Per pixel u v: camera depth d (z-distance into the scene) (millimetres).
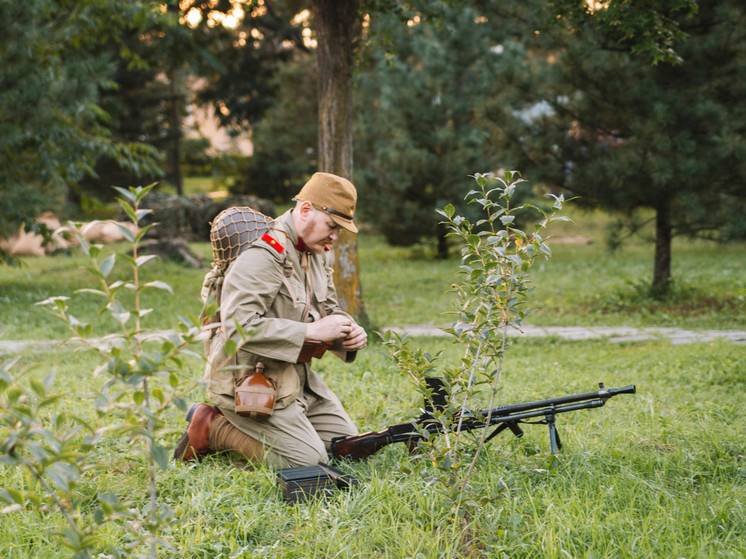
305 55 30250
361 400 5742
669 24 9547
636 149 11969
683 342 9680
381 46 10359
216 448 4301
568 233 25344
